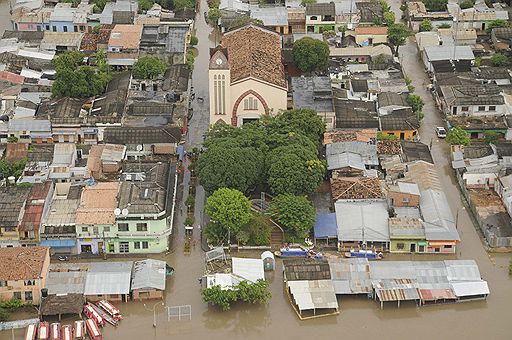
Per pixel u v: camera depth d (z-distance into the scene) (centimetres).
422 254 17838
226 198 17625
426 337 15525
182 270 17325
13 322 15600
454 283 16488
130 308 16225
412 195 18688
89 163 19762
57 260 17500
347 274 16575
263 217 18175
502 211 18900
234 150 18750
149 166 19312
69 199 18162
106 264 16775
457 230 18675
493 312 16188
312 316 15938
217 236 17862
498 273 17300
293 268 16600
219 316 16088
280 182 18412
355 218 18200
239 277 16475
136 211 17412
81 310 15750
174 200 19125
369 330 15700
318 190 19700
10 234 17162
